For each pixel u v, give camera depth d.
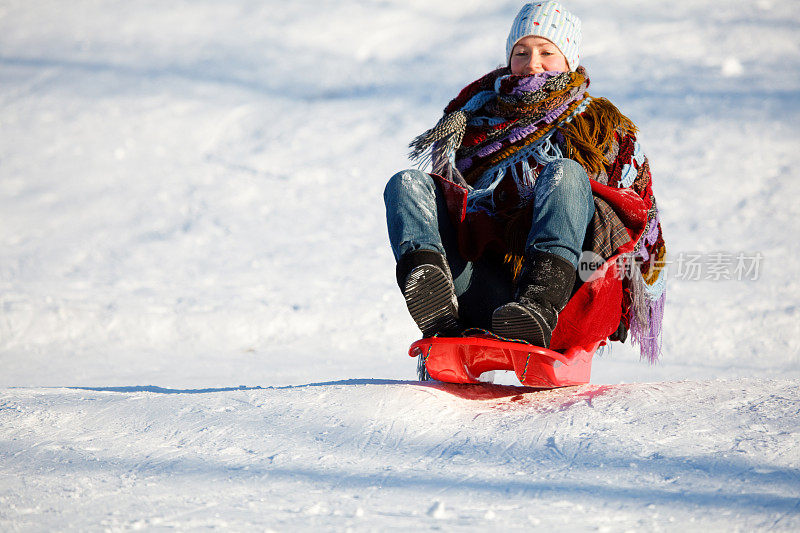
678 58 45.06
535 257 8.23
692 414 7.57
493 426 7.59
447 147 10.12
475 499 5.82
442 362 8.64
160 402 8.70
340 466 6.66
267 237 31.08
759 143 36.84
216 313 22.11
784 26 47.41
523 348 7.99
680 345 18.94
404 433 7.44
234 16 54.56
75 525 5.32
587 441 7.04
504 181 9.95
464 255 9.11
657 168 35.50
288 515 5.50
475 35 50.38
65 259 28.78
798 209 31.12
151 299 23.86
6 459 7.07
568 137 9.65
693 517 5.43
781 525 5.29
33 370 17.81
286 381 15.73
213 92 46.28
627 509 5.58
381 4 54.66
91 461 6.95
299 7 55.00
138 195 35.44
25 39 52.34
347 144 40.69
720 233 29.09
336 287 25.22
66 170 38.16
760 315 20.30
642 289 9.37
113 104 44.91
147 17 54.62
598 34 48.16
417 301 8.36
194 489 6.11
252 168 38.41
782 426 7.20
